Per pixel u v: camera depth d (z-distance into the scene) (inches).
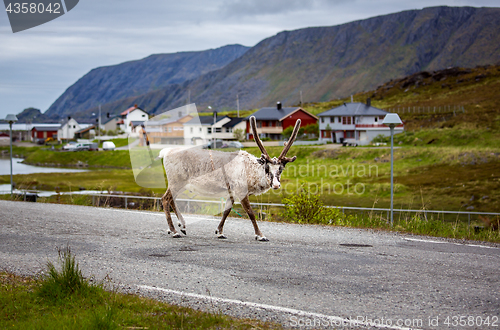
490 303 214.5
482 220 661.3
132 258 290.2
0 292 213.8
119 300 205.3
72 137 5172.2
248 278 248.5
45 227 413.4
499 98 3245.6
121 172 2059.5
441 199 1168.8
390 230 438.9
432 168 1622.8
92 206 636.1
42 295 213.0
